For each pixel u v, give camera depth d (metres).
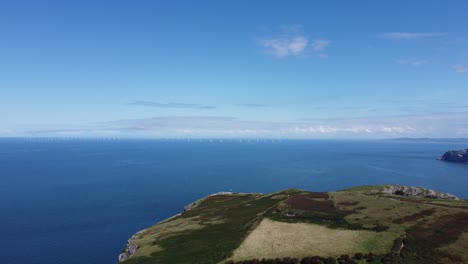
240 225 89.25
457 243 58.59
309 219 78.81
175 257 70.50
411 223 68.31
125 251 90.75
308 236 67.75
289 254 59.78
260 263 57.81
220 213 111.50
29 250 112.75
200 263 62.34
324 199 95.44
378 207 81.06
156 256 73.69
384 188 120.81
